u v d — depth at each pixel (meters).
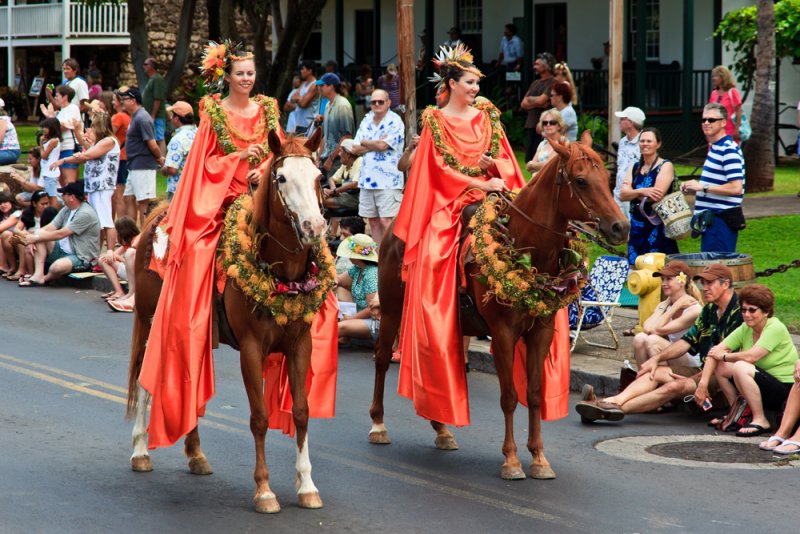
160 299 8.59
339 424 10.78
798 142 28.05
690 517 8.01
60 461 9.39
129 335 15.19
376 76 38.25
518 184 9.84
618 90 20.17
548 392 9.52
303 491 8.23
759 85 25.19
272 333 8.20
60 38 46.97
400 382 9.44
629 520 7.94
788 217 21.45
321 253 8.34
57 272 19.25
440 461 9.52
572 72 34.12
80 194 19.31
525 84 32.91
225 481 8.90
